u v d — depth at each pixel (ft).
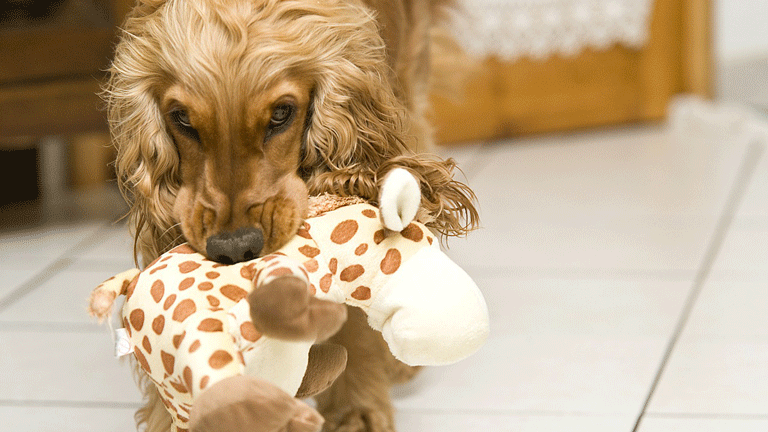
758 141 15.03
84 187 13.61
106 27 10.48
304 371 4.06
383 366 5.84
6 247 10.64
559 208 11.43
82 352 7.47
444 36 8.95
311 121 4.65
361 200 4.53
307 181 4.73
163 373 3.84
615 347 7.16
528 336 7.44
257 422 3.27
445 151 14.94
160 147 4.64
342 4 4.83
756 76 21.31
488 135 15.62
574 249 9.73
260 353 3.78
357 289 4.20
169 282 3.95
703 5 17.43
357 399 5.73
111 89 4.80
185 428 4.09
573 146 15.16
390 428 5.74
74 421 6.25
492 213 11.32
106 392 6.71
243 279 4.01
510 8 15.17
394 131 4.87
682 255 9.39
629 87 16.08
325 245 4.25
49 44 10.32
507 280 8.82
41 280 9.34
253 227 4.23
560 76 15.72
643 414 6.04
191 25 4.35
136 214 4.93
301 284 3.36
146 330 3.89
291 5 4.50
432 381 6.70
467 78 11.51
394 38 6.22
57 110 10.48
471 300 4.11
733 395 6.28
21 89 10.29
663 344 7.18
